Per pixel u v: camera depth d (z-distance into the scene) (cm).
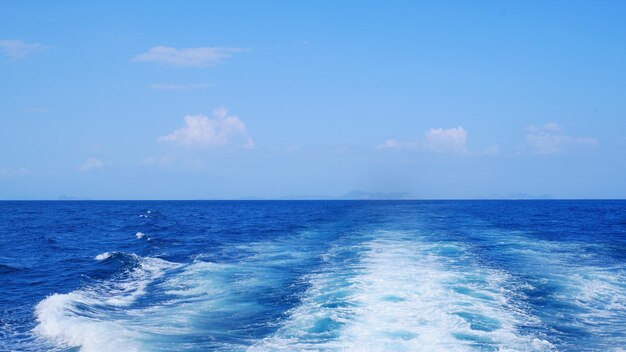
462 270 2320
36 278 2356
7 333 1417
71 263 2819
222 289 2012
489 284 2002
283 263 2683
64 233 5112
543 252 2991
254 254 3094
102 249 3547
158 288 2059
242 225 6184
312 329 1409
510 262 2580
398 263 2539
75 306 1691
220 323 1504
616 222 6166
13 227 6134
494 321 1483
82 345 1288
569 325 1459
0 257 3133
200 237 4400
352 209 11300
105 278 2314
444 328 1406
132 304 1783
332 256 2878
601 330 1415
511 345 1274
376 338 1318
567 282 2050
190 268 2530
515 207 13300
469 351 1223
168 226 6109
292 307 1681
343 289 1922
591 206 14662
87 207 17175
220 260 2838
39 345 1305
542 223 5878
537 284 2008
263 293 1923
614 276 2186
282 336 1352
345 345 1263
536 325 1454
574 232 4522
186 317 1580
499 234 4275
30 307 1758
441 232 4384
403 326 1425
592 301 1752
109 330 1392
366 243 3500
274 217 8506
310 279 2172
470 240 3678
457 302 1702
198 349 1249
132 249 3506
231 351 1233
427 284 1991
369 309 1614
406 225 5338
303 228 5269
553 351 1238
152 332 1398
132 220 7812
